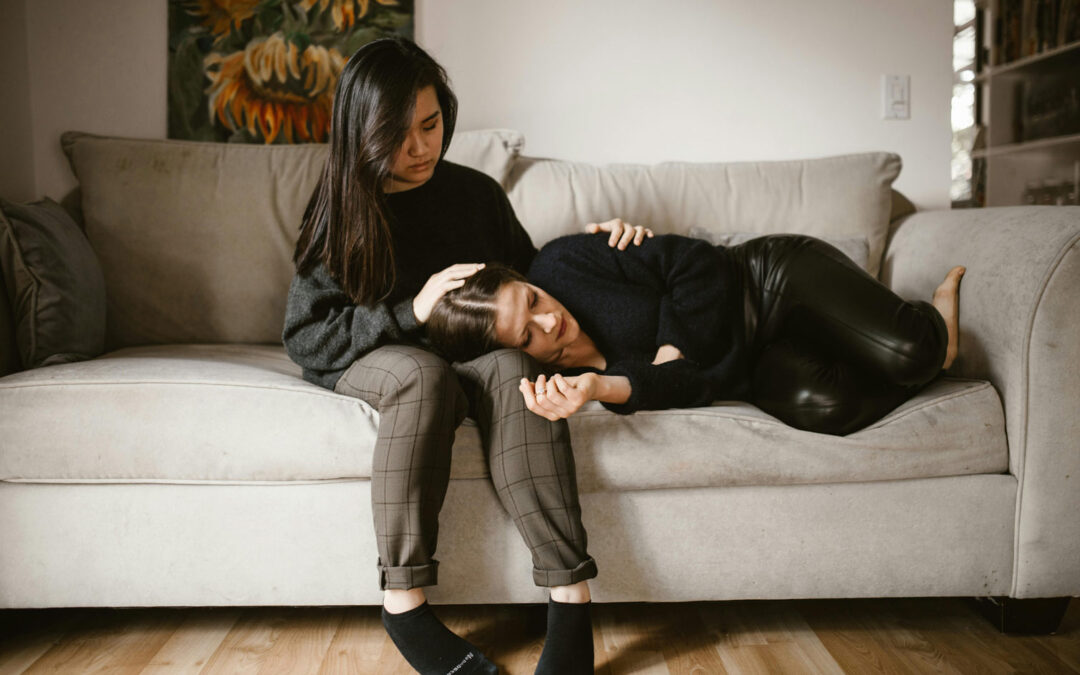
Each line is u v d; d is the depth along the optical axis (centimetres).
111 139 173
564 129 205
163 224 166
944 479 117
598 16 203
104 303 151
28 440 112
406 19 199
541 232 175
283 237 170
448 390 107
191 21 195
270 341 170
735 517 116
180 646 120
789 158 210
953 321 129
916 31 207
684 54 205
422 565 104
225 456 113
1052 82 273
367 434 113
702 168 182
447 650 103
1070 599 132
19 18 187
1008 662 111
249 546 115
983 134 288
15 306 132
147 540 115
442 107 129
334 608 134
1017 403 114
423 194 136
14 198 184
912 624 125
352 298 121
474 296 116
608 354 131
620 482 115
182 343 167
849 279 124
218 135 197
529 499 106
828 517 116
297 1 197
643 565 117
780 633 122
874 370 118
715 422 116
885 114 209
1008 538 116
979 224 138
